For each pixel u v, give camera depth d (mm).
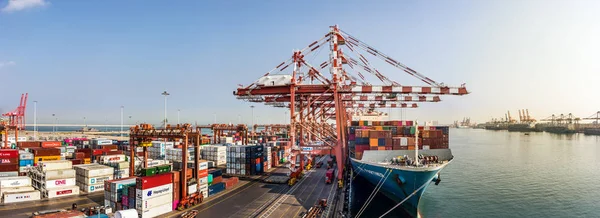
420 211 49969
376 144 48156
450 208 52438
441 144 48969
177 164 52562
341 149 55500
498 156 126062
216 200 43969
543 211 52375
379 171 42438
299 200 43625
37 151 57125
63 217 30266
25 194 41969
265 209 39188
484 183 72750
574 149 154625
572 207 54781
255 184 55250
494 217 48750
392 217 41438
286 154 87000
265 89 61625
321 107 80375
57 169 46469
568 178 79812
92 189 47812
